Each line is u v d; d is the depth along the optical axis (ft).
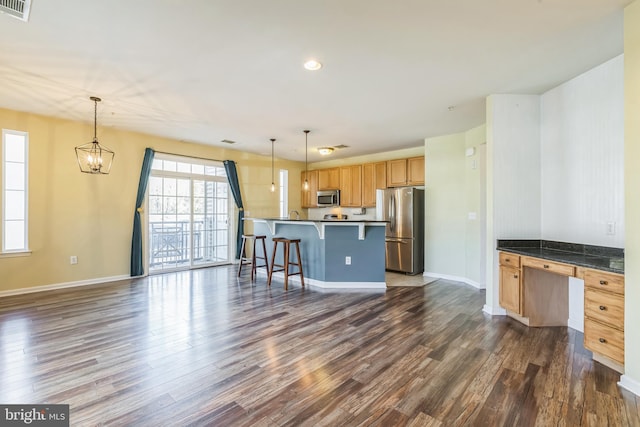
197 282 16.61
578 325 9.99
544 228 11.17
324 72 9.57
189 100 12.05
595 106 9.27
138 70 9.45
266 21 6.95
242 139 18.72
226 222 22.15
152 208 18.54
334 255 15.83
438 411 5.87
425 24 7.07
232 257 22.21
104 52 8.39
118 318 10.89
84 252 15.65
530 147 11.32
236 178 21.99
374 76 9.83
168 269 19.24
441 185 17.76
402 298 13.73
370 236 15.75
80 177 15.46
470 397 6.32
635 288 6.58
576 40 7.75
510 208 11.34
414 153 20.80
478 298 13.73
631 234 6.66
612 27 7.20
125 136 16.98
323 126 15.70
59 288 14.84
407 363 7.74
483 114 13.69
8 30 7.31
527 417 5.70
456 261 17.17
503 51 8.29
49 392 6.41
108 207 16.42
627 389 6.59
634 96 6.49
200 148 20.27
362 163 23.08
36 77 9.96
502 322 10.68
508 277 10.82
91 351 8.30
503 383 6.84
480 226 15.48
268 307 12.33
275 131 16.74
